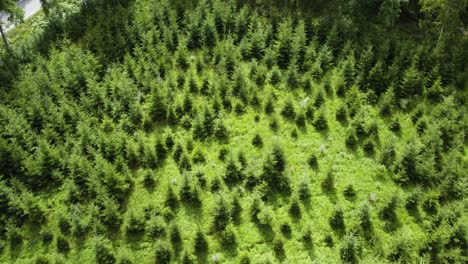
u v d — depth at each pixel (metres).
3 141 19.41
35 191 18.95
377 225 17.22
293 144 20.64
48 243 17.06
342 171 19.41
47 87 23.20
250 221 17.36
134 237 17.02
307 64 24.66
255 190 18.02
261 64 24.75
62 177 19.11
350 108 22.00
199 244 16.36
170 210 17.72
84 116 21.41
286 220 17.20
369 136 20.92
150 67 24.62
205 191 18.61
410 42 26.44
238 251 16.41
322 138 20.94
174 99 22.95
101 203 17.70
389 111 22.11
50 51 26.19
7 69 25.03
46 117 21.52
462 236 15.81
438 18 24.58
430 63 24.34
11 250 16.88
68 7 32.34
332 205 17.92
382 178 19.06
